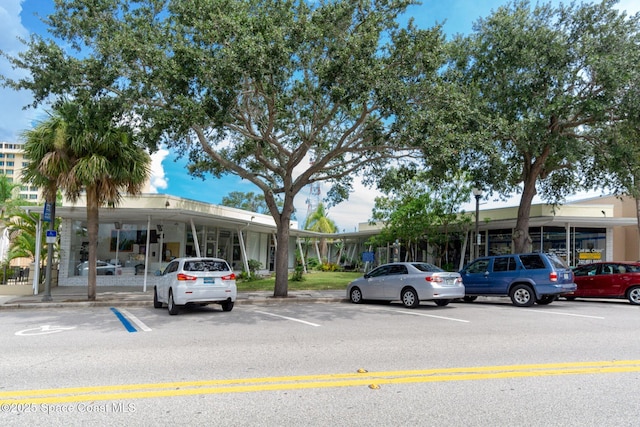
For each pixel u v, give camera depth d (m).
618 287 15.38
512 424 4.28
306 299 16.34
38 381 5.61
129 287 21.12
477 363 6.58
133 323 10.63
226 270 12.84
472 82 17.48
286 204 17.14
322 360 6.74
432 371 6.12
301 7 13.23
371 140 15.41
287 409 4.66
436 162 13.92
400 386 5.45
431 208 24.25
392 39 13.52
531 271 14.20
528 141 17.47
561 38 17.19
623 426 4.25
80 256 21.92
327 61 12.91
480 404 4.83
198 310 13.48
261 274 30.17
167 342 8.16
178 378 5.75
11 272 21.30
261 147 16.30
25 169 14.77
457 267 29.25
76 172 13.81
